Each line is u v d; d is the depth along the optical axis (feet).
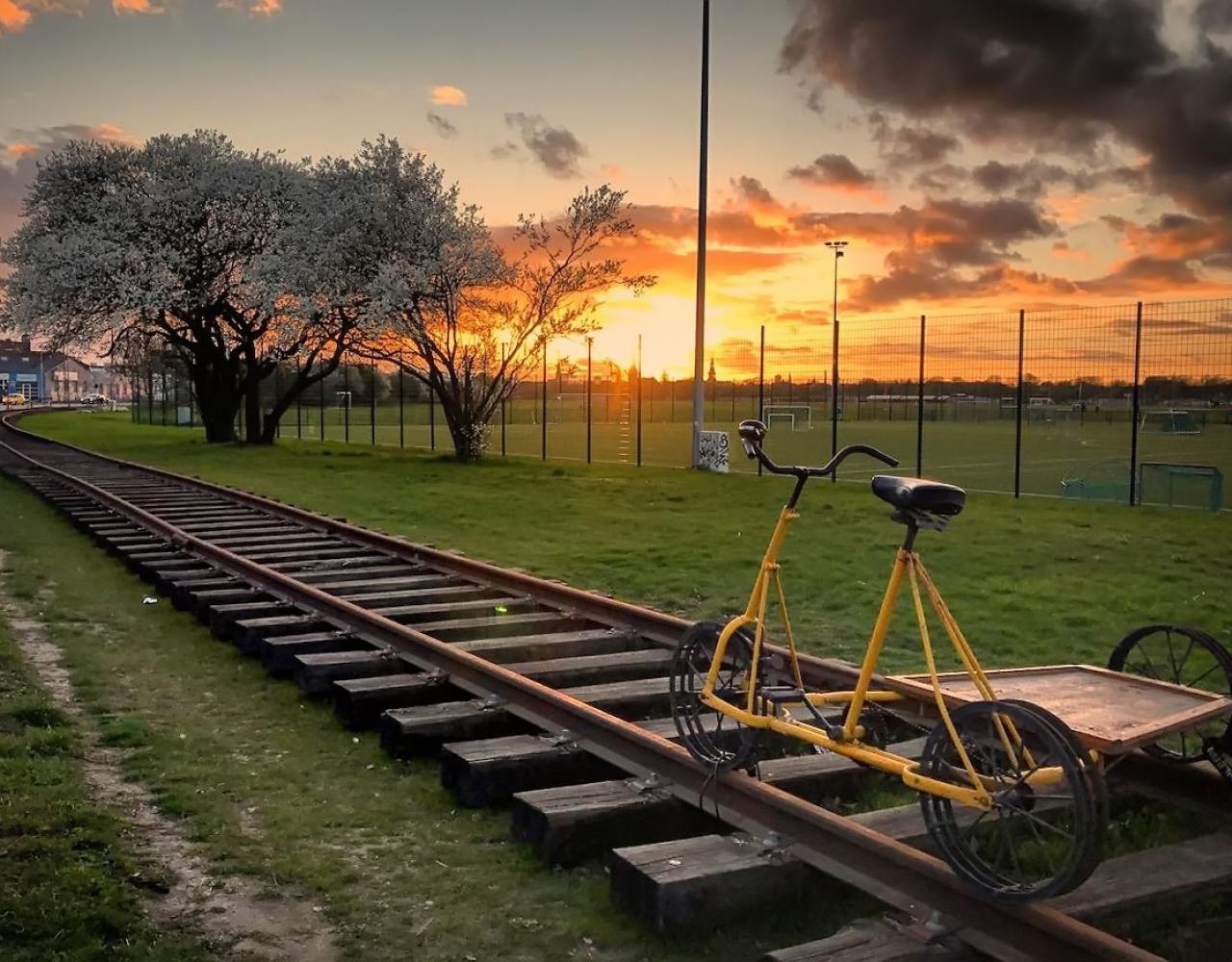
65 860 15.57
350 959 13.39
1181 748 17.89
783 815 15.02
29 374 625.82
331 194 116.06
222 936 13.87
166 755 20.86
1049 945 11.96
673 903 13.57
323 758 20.94
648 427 187.83
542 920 14.37
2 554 46.55
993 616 32.55
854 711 14.51
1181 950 13.00
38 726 22.24
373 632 27.50
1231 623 31.12
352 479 81.87
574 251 104.22
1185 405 148.87
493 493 70.38
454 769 18.65
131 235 135.74
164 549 44.57
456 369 105.50
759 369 81.30
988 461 108.17
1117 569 40.45
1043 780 12.55
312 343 130.00
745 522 54.19
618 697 22.40
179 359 167.73
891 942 12.35
